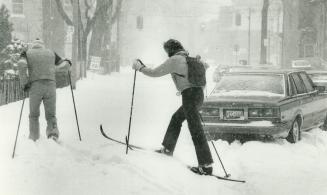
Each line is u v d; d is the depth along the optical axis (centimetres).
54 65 992
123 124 1378
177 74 828
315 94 1352
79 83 3256
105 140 1022
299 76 1314
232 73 1299
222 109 1142
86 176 711
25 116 1441
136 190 663
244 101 1131
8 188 633
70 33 3089
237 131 1126
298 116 1228
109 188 663
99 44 4891
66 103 1936
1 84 1786
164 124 1418
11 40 2473
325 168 907
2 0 5612
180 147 1040
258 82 1246
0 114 1478
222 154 1011
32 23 5722
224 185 783
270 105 1120
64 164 767
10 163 750
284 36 6712
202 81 835
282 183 801
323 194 738
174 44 852
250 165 919
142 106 1941
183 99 830
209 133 1157
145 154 850
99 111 1695
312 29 6309
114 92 2641
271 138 1170
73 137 1062
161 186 693
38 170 722
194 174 809
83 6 6619
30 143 891
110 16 5256
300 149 1108
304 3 6400
